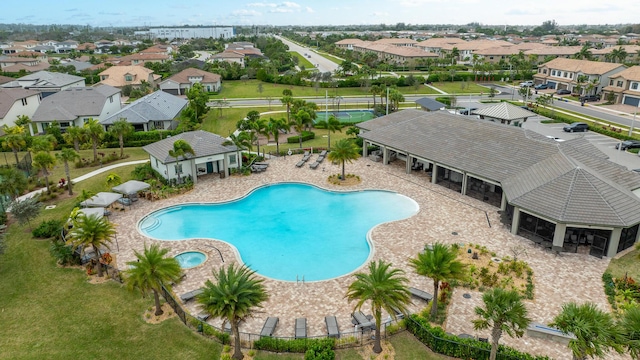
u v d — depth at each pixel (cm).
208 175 5638
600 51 16625
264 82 13962
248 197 4988
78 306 3006
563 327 2094
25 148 6281
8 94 8081
